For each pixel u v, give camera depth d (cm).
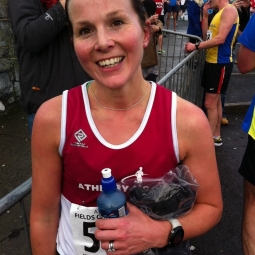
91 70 105
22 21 221
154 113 109
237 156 409
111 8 96
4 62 473
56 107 113
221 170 377
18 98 508
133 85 107
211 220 120
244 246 215
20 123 452
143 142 107
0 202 125
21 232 268
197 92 431
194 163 115
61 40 228
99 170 109
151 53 409
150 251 119
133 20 101
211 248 263
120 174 109
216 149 425
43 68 231
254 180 201
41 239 125
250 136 207
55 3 221
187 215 119
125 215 107
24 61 235
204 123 111
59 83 234
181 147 111
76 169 112
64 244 124
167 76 269
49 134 113
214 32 386
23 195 132
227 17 370
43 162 117
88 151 109
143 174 109
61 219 126
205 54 427
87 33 102
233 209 308
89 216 116
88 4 97
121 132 109
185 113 110
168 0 1428
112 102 109
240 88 620
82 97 112
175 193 112
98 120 110
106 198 103
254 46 217
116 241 104
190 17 657
